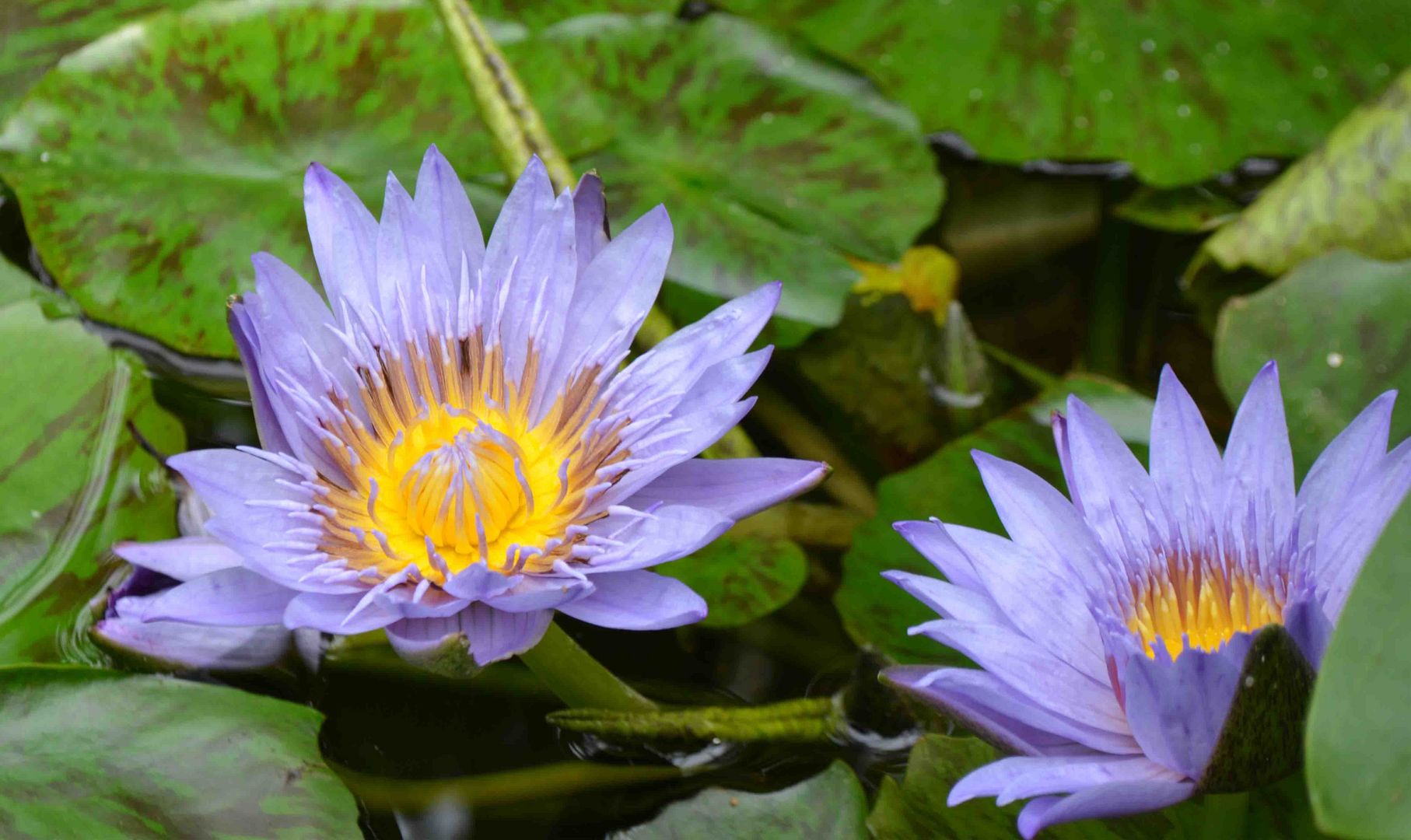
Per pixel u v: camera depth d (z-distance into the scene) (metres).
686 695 1.46
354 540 1.41
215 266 1.52
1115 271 1.59
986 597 1.40
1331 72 1.60
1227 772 1.37
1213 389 1.55
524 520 1.42
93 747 1.40
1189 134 1.59
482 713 1.45
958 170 1.61
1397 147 1.55
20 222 1.54
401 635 1.39
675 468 1.42
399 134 1.56
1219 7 1.61
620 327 1.43
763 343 1.55
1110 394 1.51
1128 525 1.41
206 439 1.50
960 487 1.49
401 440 1.43
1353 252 1.52
